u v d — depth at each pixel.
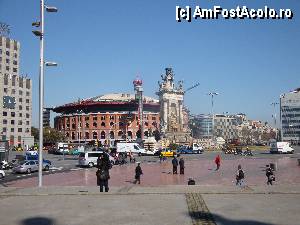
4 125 155.50
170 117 163.00
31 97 169.00
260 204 14.33
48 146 140.25
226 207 13.73
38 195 17.97
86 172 47.25
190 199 15.88
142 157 83.81
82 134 184.88
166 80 175.12
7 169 53.84
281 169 46.53
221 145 141.12
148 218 11.82
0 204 15.24
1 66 165.38
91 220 11.65
